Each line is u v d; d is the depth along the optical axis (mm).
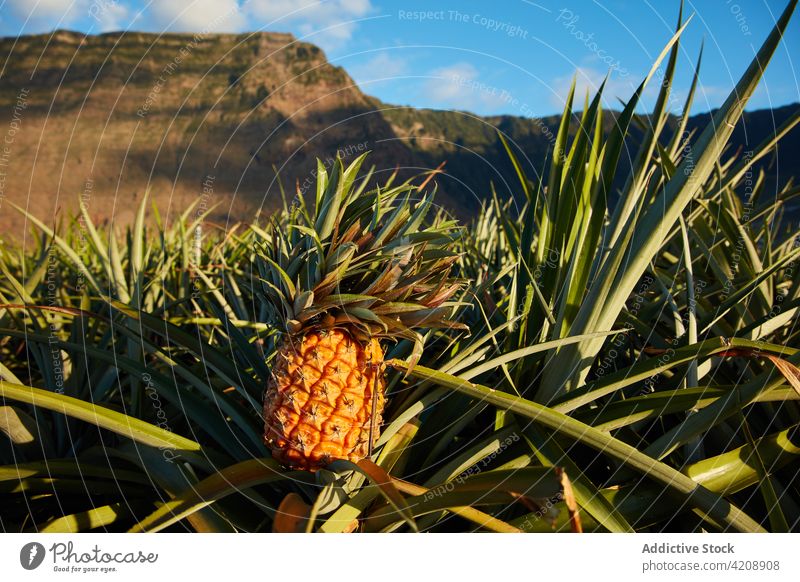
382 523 1893
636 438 2383
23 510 2271
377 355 1974
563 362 2217
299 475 1876
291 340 1946
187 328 3934
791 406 2539
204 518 1847
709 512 1910
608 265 2082
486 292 2775
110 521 1976
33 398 1793
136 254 3076
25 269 5141
